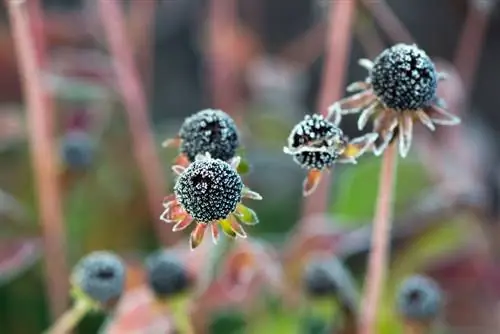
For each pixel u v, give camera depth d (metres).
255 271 0.50
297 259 0.52
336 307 0.48
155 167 0.57
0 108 0.61
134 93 0.56
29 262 0.53
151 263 0.46
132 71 0.56
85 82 0.58
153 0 0.65
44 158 0.51
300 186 0.64
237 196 0.36
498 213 0.59
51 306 0.53
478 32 0.66
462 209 0.55
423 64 0.38
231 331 0.56
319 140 0.36
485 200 0.57
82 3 0.74
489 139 0.72
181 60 0.78
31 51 0.49
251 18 0.78
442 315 0.52
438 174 0.58
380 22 0.53
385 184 0.41
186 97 0.78
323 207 0.56
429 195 0.56
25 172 0.59
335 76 0.51
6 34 0.64
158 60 0.78
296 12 0.83
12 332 0.58
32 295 0.58
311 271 0.47
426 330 0.46
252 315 0.52
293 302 0.52
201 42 0.74
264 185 0.64
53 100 0.58
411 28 0.79
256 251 0.50
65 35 0.64
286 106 0.70
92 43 0.66
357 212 0.57
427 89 0.38
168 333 0.47
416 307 0.45
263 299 0.52
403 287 0.46
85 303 0.44
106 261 0.44
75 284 0.44
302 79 0.72
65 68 0.58
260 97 0.70
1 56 0.64
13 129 0.58
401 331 0.52
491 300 0.55
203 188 0.36
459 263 0.55
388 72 0.38
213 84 0.67
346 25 0.51
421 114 0.39
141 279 0.49
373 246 0.43
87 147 0.54
